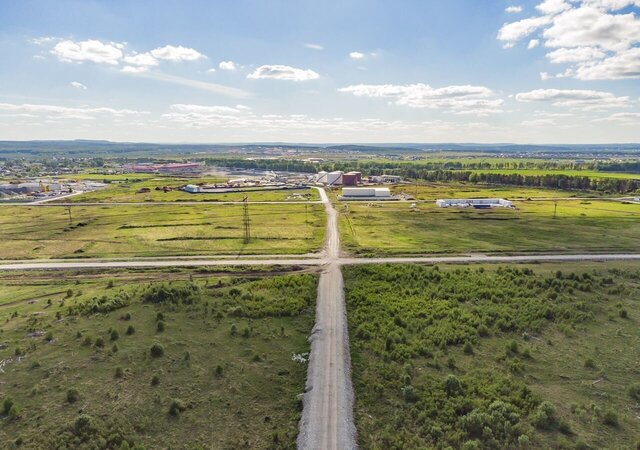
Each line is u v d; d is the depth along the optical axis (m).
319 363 47.38
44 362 46.84
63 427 36.56
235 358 48.50
